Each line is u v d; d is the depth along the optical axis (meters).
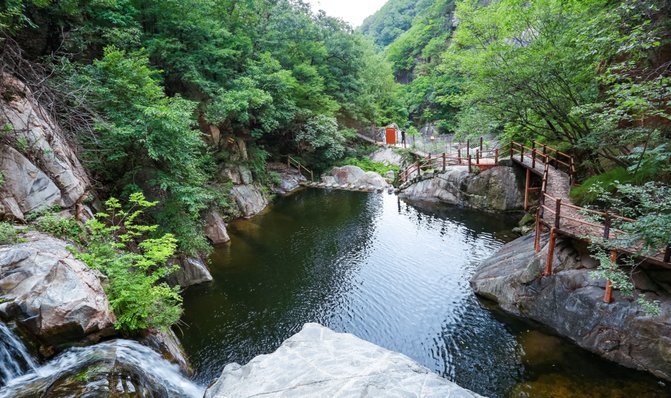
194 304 10.00
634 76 8.60
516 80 12.29
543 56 11.55
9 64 8.37
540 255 8.90
